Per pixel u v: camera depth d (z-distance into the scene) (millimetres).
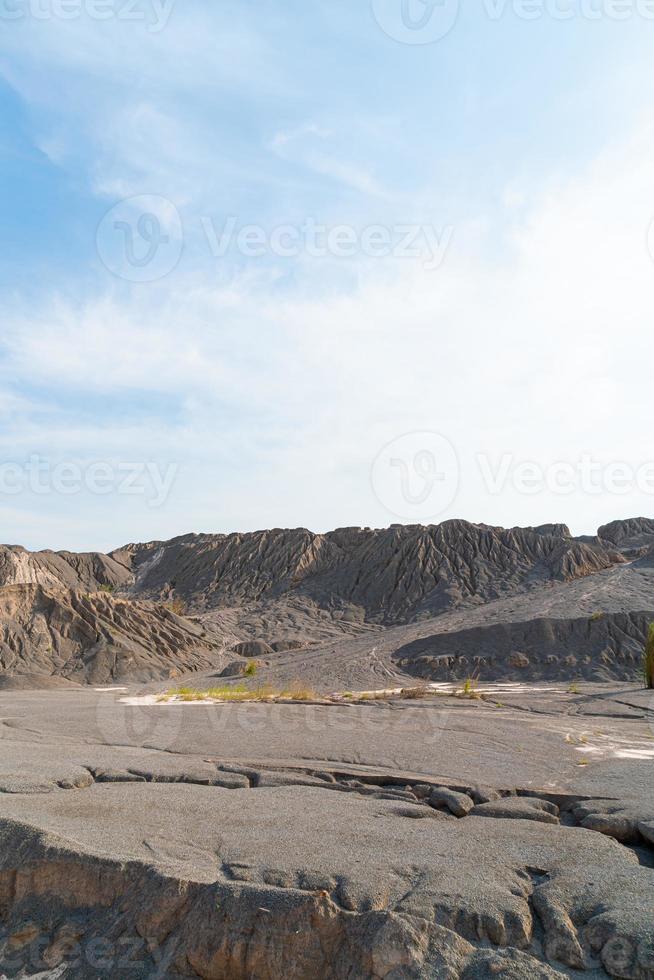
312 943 5039
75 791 8289
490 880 5555
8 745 11664
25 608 42969
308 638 58000
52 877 5965
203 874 5688
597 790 8266
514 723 14594
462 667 34438
